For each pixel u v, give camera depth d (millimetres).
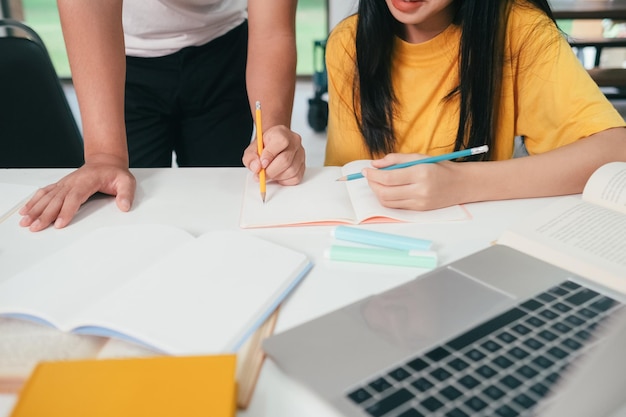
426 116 1068
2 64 1188
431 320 480
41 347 468
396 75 1061
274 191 795
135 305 498
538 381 404
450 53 1026
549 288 528
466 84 986
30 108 1222
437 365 422
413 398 389
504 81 1012
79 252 605
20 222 713
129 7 1130
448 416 373
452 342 449
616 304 500
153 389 393
